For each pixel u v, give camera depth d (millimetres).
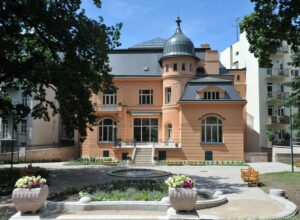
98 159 35625
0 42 18859
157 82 39688
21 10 19656
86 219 9617
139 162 32531
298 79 27969
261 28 13977
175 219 8914
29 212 9438
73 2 20547
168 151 34500
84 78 22188
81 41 20609
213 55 40625
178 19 39969
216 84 35719
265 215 11312
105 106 38094
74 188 15289
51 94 44375
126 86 39875
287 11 12625
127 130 39000
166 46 38750
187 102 34500
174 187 9258
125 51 42312
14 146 38500
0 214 11492
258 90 41375
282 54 42312
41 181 9727
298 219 10516
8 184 17516
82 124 22703
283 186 17750
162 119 38812
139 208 11445
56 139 45719
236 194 15797
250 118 43312
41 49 24375
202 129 34906
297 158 35250
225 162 33312
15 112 25547
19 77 22219
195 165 31469
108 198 12656
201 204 12422
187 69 37812
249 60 44125
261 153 35625
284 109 41219
